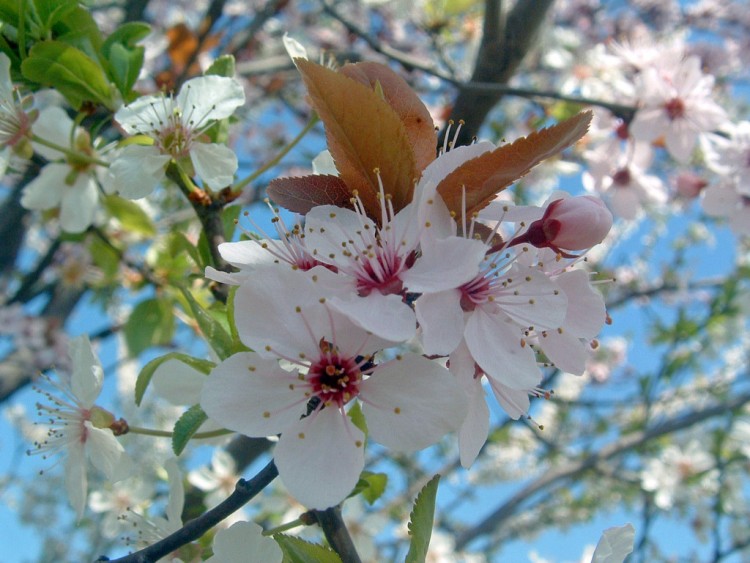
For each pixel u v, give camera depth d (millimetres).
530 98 223
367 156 73
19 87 128
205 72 120
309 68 70
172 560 89
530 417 76
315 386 69
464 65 275
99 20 300
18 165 144
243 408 67
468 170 70
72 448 97
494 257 74
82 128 142
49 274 321
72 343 99
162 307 181
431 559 229
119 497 148
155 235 170
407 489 318
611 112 191
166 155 108
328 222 74
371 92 70
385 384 68
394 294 68
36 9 120
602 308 76
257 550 76
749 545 317
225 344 83
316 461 67
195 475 151
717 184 188
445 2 235
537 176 283
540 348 76
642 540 322
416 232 71
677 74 182
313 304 68
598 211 74
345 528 84
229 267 107
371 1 258
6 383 277
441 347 66
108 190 147
